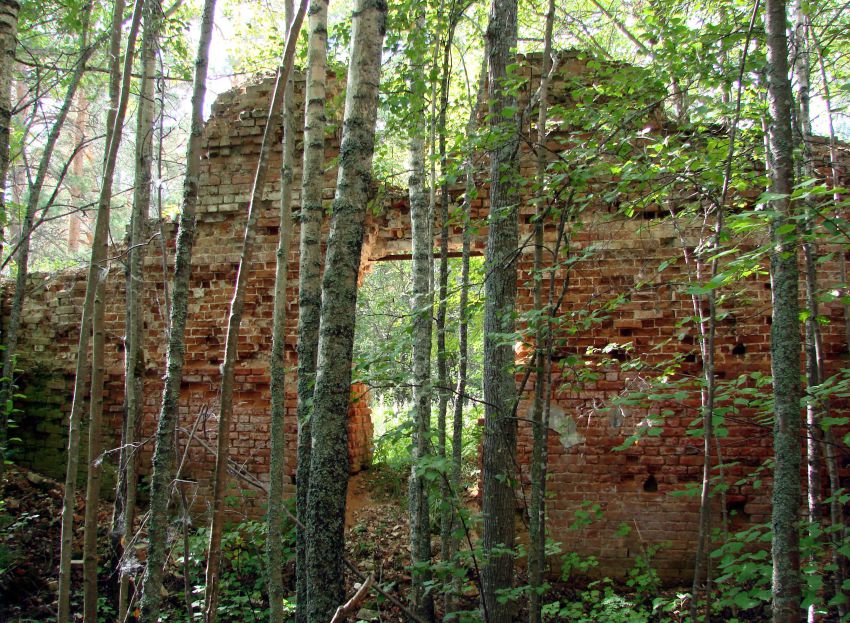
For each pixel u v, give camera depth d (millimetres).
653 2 4699
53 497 7090
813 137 5988
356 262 3154
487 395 4492
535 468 3922
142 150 5113
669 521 6199
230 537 5852
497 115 4285
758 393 4250
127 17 7098
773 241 2789
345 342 3117
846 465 5898
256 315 7250
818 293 3730
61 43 9633
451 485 4617
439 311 4941
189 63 9344
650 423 3889
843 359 6043
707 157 3875
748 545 5922
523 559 6238
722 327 6309
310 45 4297
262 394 7129
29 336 7914
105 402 7484
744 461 6137
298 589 3857
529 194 6418
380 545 6660
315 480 3062
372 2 3230
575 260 3680
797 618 2820
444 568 4230
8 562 5797
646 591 5867
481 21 7711
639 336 6398
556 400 6484
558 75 6699
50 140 5852
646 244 6457
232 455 7055
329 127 5031
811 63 5574
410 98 5012
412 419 4117
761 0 4129
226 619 5559
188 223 3547
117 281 7641
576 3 9508
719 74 4000
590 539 6301
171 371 3461
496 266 4363
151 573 3328
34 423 7766
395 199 7324
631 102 4016
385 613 5605
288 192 4527
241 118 7477
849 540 3236
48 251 16531
